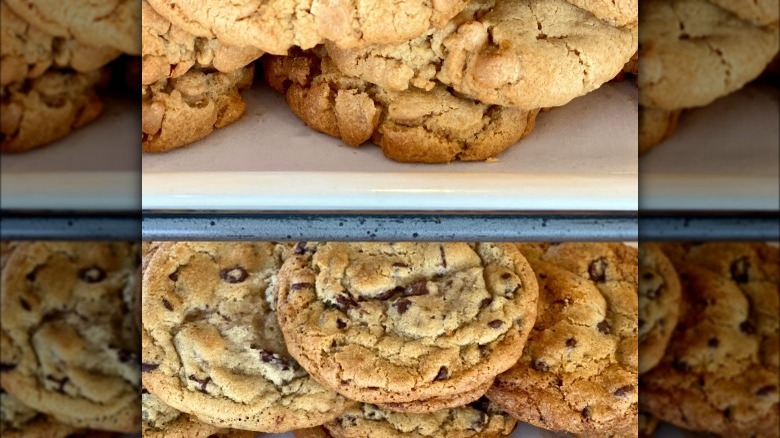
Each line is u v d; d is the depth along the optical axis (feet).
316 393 1.31
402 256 1.36
